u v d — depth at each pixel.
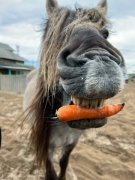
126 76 0.34
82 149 0.74
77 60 0.30
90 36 0.32
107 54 0.30
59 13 0.39
